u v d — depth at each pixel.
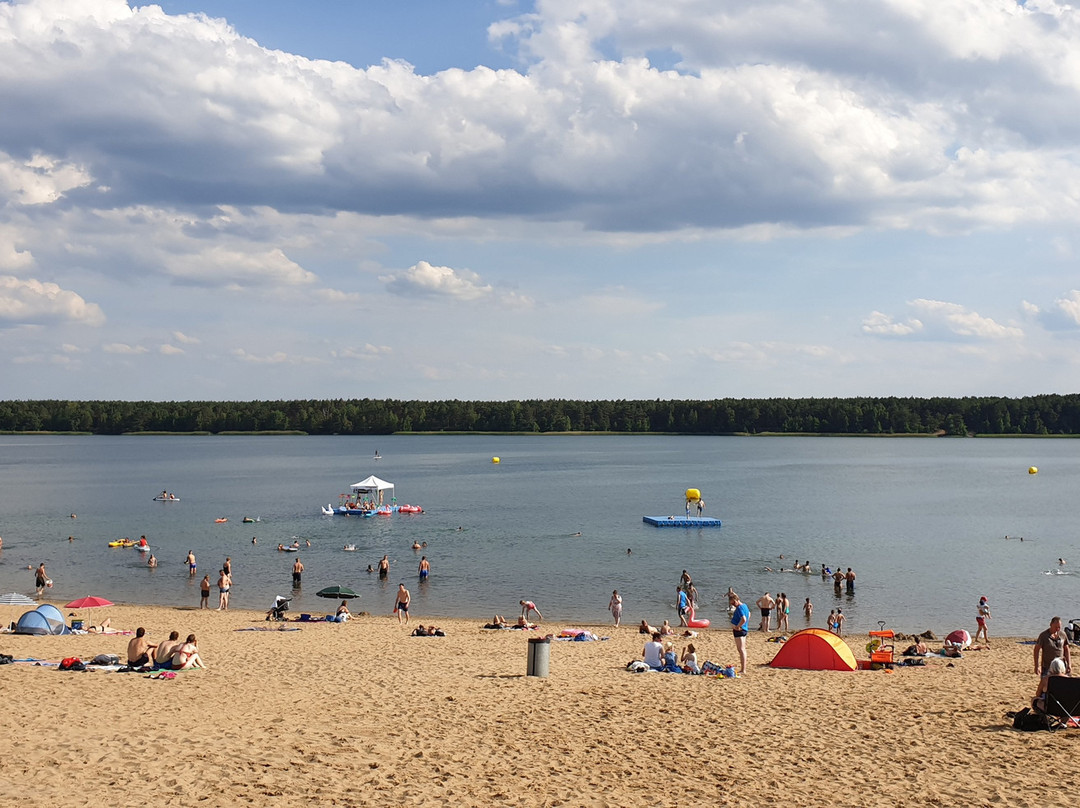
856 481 128.12
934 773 13.95
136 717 16.02
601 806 12.38
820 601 45.53
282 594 47.38
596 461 182.88
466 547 64.19
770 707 18.67
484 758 14.37
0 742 13.91
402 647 28.27
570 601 45.34
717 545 65.19
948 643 29.36
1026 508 91.50
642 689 20.64
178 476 140.88
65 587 49.03
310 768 13.34
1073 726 16.33
